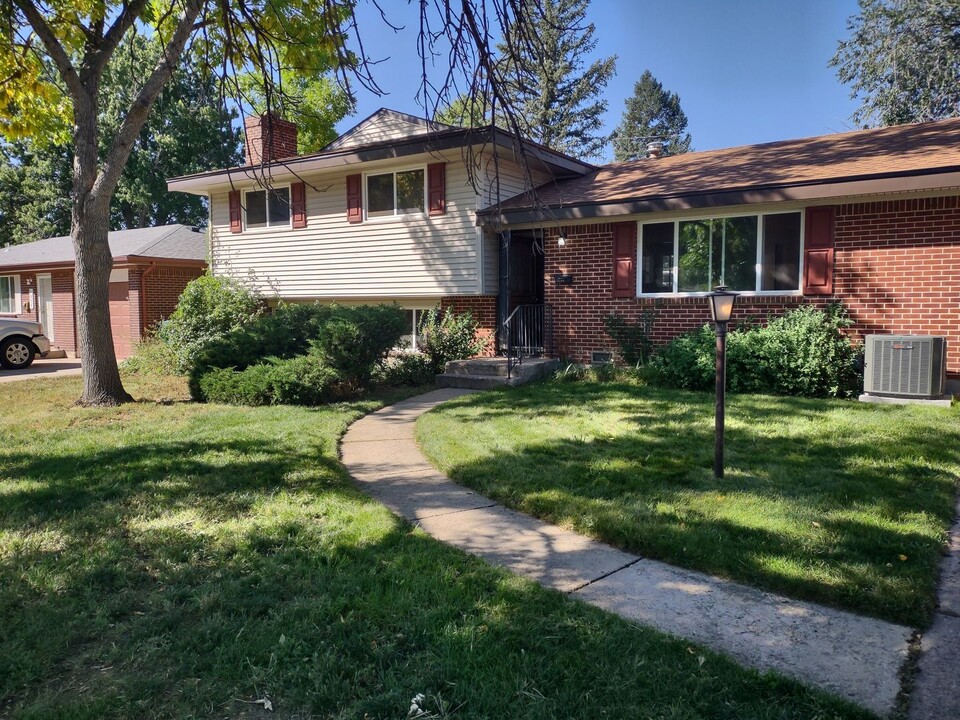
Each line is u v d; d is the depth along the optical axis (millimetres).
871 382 8438
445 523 4648
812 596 3430
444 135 11344
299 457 6215
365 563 3809
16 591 3461
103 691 2609
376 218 14070
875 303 9250
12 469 5887
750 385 9258
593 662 2791
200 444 6711
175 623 3135
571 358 11984
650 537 4121
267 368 9555
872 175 8516
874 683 2686
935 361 8102
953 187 8156
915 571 3576
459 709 2494
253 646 2910
